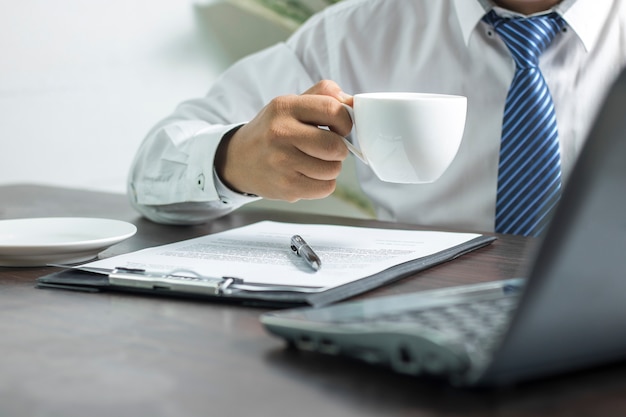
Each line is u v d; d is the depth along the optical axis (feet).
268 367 1.78
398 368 1.61
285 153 3.16
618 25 4.51
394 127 2.70
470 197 4.61
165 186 3.77
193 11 8.09
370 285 2.36
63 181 7.25
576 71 4.47
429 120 2.68
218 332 2.06
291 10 8.20
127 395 1.63
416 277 2.57
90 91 7.34
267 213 4.16
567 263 1.40
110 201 4.51
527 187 3.98
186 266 2.66
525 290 1.38
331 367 1.77
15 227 3.17
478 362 1.49
